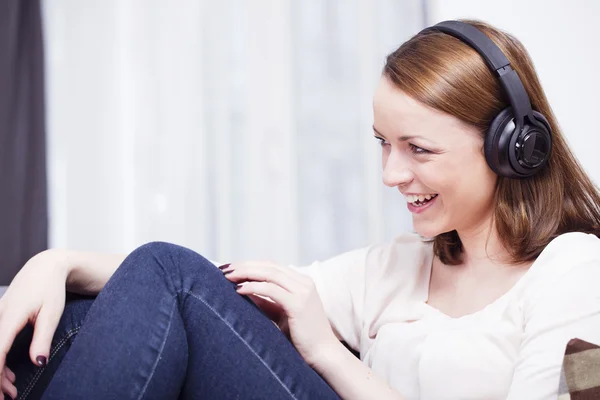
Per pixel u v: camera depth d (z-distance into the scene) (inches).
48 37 98.7
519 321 38.2
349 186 108.6
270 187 105.9
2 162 94.0
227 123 104.3
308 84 107.3
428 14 108.3
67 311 37.6
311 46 107.3
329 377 37.7
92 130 99.8
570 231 41.3
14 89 94.7
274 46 105.4
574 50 101.2
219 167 104.0
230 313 35.3
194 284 35.3
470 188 39.4
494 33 40.3
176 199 102.5
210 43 103.7
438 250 45.4
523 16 102.1
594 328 34.1
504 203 40.7
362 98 107.6
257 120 105.2
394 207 108.7
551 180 41.2
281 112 105.5
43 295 36.0
